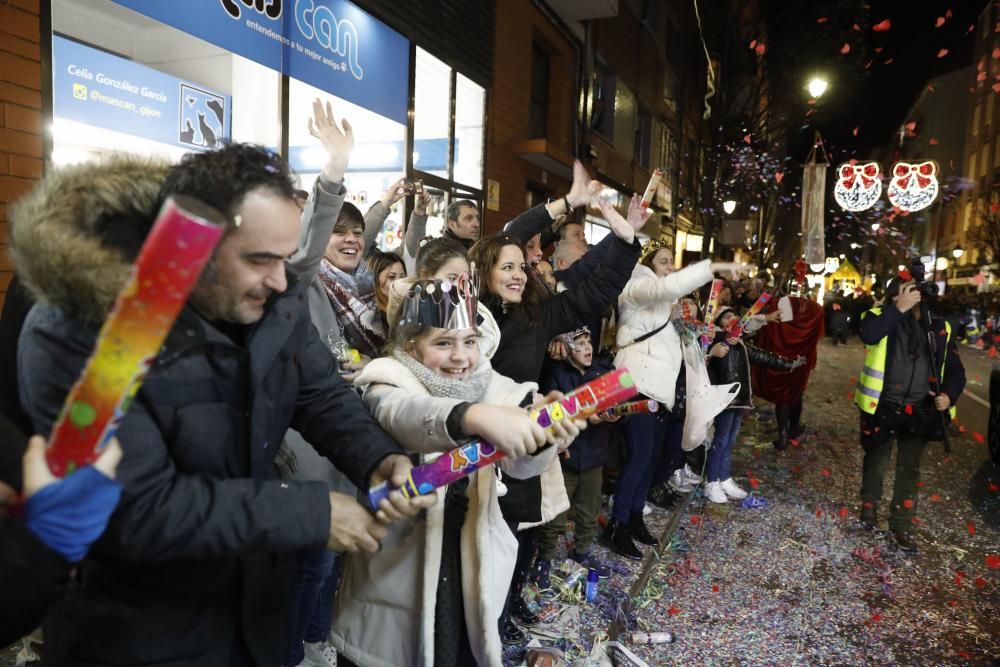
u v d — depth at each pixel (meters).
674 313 3.85
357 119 5.74
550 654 2.45
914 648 2.78
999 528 4.22
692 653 2.68
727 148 14.49
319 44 5.00
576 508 3.25
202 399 1.03
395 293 2.02
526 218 3.02
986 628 2.96
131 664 1.05
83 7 4.71
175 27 3.83
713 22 13.40
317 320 2.27
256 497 1.00
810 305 6.02
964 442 6.54
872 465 4.09
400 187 3.54
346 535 1.08
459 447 1.18
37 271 0.85
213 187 0.91
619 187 12.34
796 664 2.63
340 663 1.79
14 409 1.03
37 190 0.90
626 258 2.64
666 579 3.32
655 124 15.30
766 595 3.21
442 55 6.64
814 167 9.76
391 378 1.58
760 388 6.12
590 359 3.13
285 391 1.20
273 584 1.22
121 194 0.91
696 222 17.41
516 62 8.27
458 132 7.13
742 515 4.31
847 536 3.99
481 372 1.72
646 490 3.71
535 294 2.59
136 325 0.66
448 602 1.65
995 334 14.95
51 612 1.09
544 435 1.17
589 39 10.40
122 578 1.07
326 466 2.02
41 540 0.70
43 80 3.13
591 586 2.97
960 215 29.31
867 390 3.91
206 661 1.11
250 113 5.09
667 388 3.43
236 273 0.97
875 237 24.81
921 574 3.51
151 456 0.95
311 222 1.96
